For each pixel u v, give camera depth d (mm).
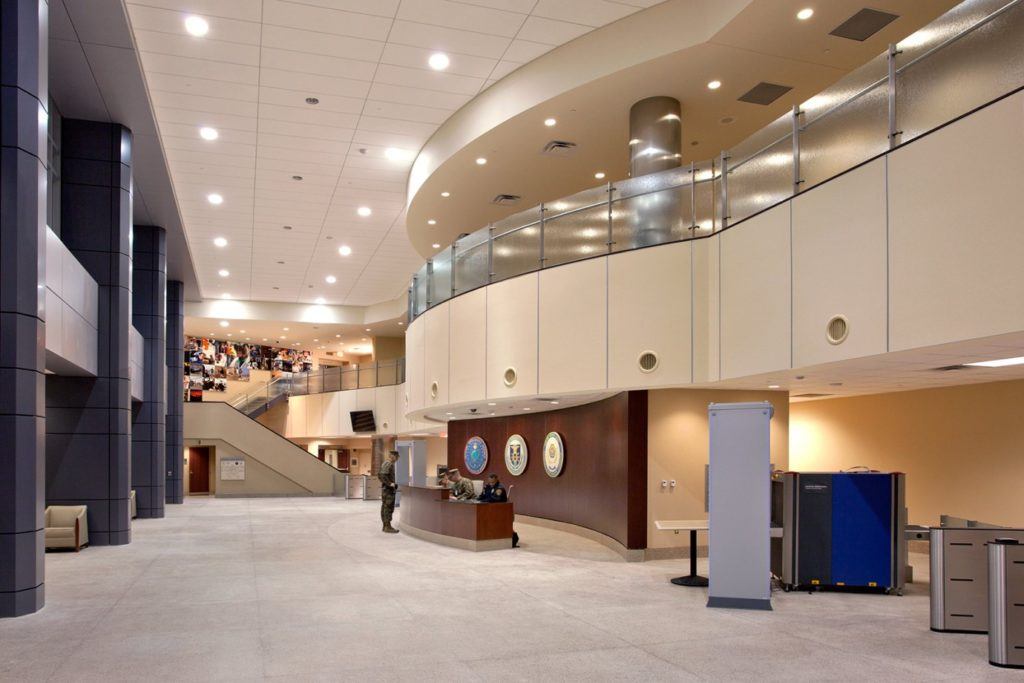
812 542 10992
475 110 16281
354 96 16094
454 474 17609
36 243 9352
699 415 14383
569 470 19000
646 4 13133
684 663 7203
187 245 25141
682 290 12789
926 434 14578
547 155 17109
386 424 37875
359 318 39219
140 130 16656
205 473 39031
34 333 9375
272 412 44344
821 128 10227
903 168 8641
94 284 15672
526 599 10352
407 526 19156
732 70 13680
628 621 8992
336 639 8117
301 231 25828
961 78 8133
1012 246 7281
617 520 14930
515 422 22906
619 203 13766
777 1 11664
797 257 10438
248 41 13852
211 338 43969
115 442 16281
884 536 10875
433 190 19344
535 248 15094
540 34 13906
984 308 7562
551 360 14281
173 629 8586
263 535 18516
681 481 14219
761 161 11484
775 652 7605
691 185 12961
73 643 7953
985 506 13266
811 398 17031
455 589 11109
